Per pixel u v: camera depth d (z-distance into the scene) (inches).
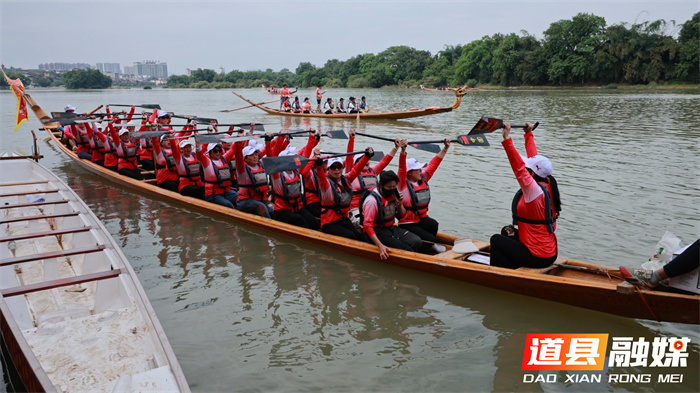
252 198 323.9
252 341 189.0
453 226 305.4
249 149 323.3
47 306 201.8
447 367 173.3
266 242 290.2
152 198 388.2
